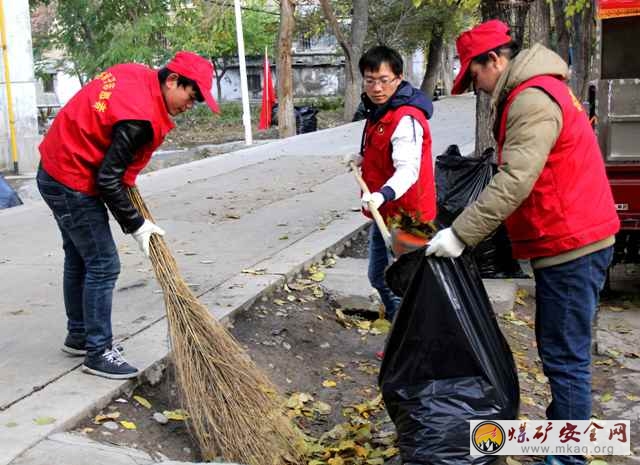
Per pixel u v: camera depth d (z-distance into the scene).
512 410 3.49
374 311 6.01
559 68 3.45
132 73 3.97
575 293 3.54
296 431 4.06
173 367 4.48
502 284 6.62
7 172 12.54
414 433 3.44
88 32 26.09
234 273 6.23
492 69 3.57
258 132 24.20
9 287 6.04
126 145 3.84
